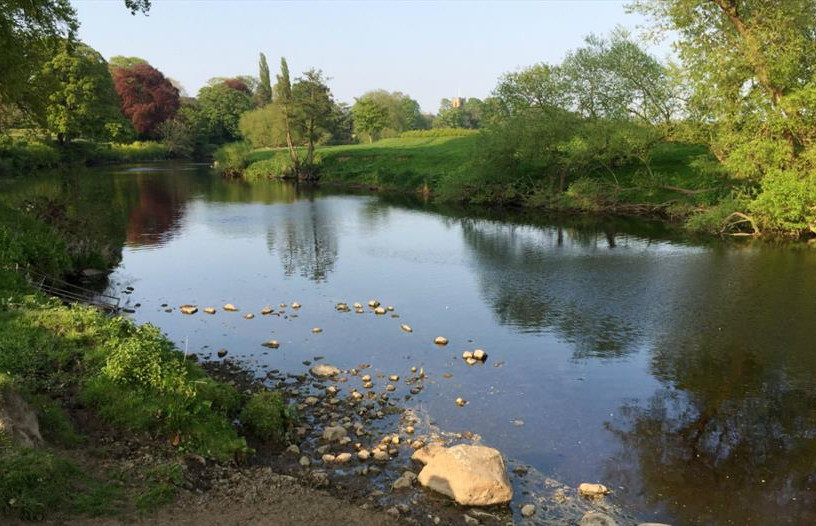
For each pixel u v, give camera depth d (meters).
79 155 78.38
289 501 8.40
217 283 23.16
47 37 27.05
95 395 10.23
